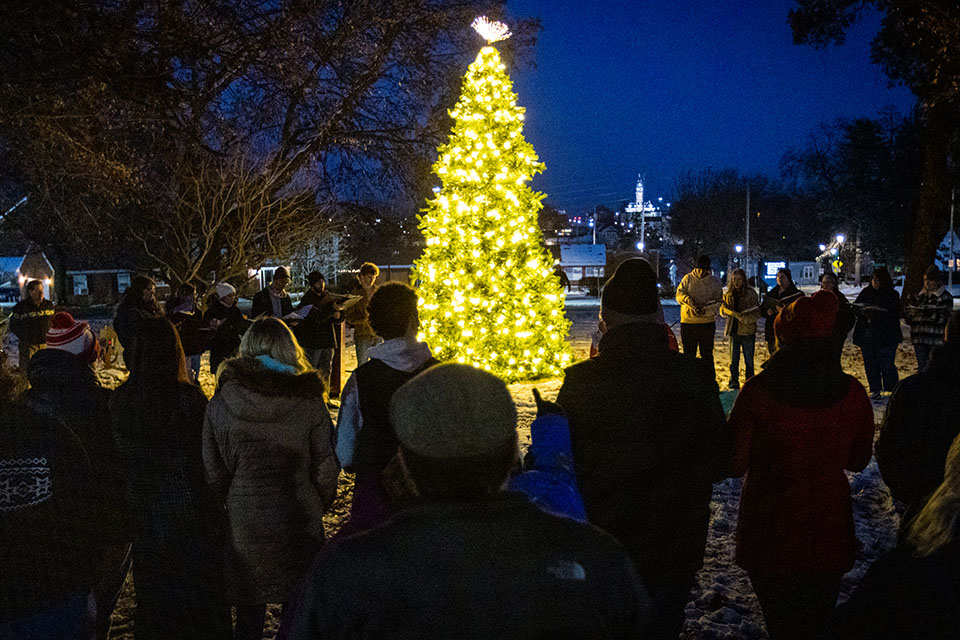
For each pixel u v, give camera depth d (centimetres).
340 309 974
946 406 304
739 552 318
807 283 7062
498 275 1120
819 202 6206
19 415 233
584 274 6912
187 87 956
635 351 282
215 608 338
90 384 356
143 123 1069
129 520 262
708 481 283
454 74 1905
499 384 155
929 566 158
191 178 1593
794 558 302
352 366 1441
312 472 344
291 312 982
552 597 142
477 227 1126
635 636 154
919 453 308
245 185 1691
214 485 333
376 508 289
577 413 281
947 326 314
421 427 149
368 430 303
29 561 223
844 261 6116
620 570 150
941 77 1984
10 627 220
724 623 399
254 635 344
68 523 232
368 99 1811
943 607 153
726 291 1073
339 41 1319
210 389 1100
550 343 1162
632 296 285
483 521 146
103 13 804
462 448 147
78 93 914
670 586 280
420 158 2011
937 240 2634
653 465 274
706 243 6712
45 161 1027
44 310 1069
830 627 173
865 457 320
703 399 281
